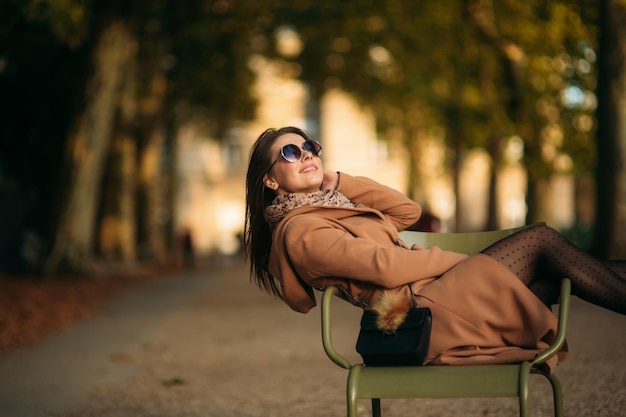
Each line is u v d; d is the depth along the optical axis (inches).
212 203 2699.3
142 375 360.8
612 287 166.9
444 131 1413.6
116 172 1293.1
